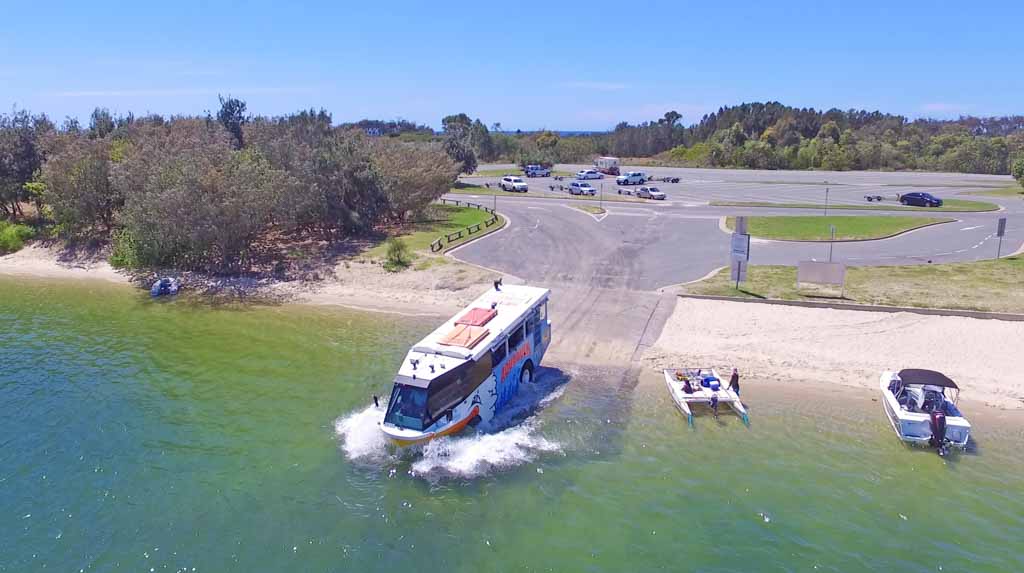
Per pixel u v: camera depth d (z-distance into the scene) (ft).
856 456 59.06
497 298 76.13
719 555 45.37
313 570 44.42
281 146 155.63
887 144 406.62
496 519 49.83
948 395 71.26
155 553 46.19
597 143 519.19
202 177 123.44
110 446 61.21
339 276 126.72
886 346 84.33
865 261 124.98
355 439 62.08
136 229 127.13
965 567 43.83
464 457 58.54
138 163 132.57
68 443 61.77
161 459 58.85
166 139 158.30
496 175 340.59
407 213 186.29
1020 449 60.34
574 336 90.63
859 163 384.47
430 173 174.40
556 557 45.44
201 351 87.76
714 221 173.68
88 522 49.75
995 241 140.56
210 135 188.24
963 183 279.28
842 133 441.68
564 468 56.95
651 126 542.98
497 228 165.27
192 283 126.82
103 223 159.33
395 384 57.57
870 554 45.32
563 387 74.69
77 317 105.29
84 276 137.39
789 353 83.66
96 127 221.46
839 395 72.79
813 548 46.01
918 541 46.70
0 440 62.39
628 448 60.49
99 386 75.31
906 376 63.67
